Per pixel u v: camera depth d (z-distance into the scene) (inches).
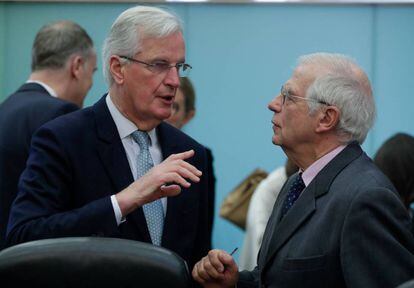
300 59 134.1
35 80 182.4
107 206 128.6
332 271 122.2
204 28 280.4
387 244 118.6
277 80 281.6
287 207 135.1
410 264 118.5
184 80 210.7
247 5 280.4
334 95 128.8
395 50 282.0
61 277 112.1
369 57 282.2
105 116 138.8
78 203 135.2
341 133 130.3
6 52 275.1
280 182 222.1
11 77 275.7
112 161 136.7
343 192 124.4
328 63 131.3
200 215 144.3
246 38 281.0
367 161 129.1
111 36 136.5
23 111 170.4
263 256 136.7
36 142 136.9
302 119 130.4
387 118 283.7
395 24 281.7
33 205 132.6
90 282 112.3
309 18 280.8
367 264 118.5
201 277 135.9
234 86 281.7
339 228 122.3
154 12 135.1
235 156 281.9
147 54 133.5
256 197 224.1
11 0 274.1
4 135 169.5
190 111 212.4
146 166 138.8
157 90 134.3
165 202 139.7
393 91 283.4
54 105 170.4
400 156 180.9
